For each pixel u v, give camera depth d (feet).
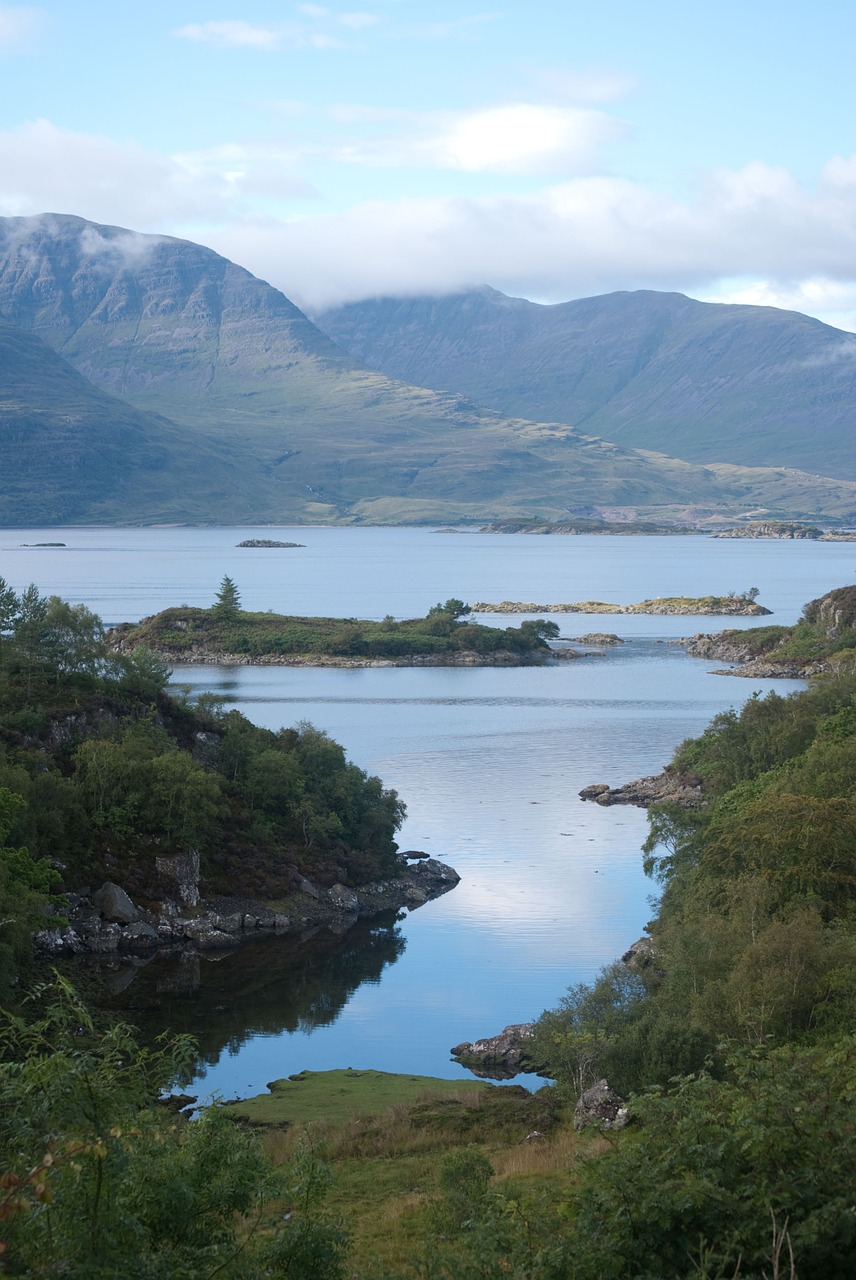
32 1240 81.56
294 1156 115.96
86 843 392.06
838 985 208.95
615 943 375.45
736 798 384.47
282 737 504.84
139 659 516.32
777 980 212.23
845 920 251.60
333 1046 290.35
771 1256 95.30
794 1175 100.73
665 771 606.96
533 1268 102.12
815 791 337.11
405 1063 280.10
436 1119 219.41
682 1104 111.86
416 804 574.56
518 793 600.39
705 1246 98.73
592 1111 202.80
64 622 486.79
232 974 347.97
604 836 511.40
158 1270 85.61
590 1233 101.86
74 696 463.01
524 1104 226.79
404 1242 147.64
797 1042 201.77
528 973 348.59
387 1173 187.52
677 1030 209.56
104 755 412.16
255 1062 277.44
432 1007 320.70
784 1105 105.91
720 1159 104.42
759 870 279.90
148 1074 104.32
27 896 301.02
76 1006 98.99
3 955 273.33
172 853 401.49
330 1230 101.60
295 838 448.24
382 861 453.58
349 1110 232.53
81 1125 88.28
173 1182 91.91
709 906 286.87
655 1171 103.24
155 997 324.60
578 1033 223.10
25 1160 83.97
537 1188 155.63
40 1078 89.10
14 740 415.03
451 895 432.25
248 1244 101.81
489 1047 285.23
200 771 419.54
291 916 399.65
